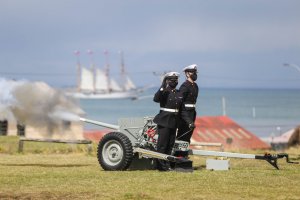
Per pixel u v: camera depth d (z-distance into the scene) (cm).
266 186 1919
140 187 1898
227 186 1916
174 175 2145
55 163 2659
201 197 1748
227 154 2352
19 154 3300
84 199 1731
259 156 2347
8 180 2045
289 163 2575
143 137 2355
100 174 2186
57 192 1819
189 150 2384
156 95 2309
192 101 2366
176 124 2319
